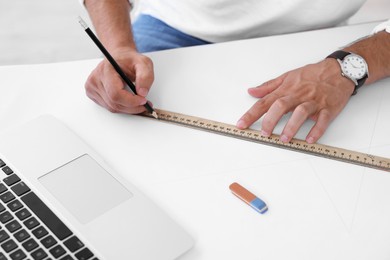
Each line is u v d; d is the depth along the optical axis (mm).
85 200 804
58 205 793
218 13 1302
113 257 723
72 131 941
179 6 1355
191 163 884
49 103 1017
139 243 742
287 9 1229
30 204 795
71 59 2303
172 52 1129
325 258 732
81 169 859
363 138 932
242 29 1297
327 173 862
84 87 1055
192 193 832
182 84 1048
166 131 947
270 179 853
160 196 828
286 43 1153
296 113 942
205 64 1098
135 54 1067
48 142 909
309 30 1299
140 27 1440
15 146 899
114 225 766
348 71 1031
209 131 945
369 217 789
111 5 1216
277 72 1081
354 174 860
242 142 923
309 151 903
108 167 866
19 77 1072
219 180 853
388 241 754
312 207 805
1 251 728
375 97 1022
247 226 779
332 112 969
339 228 773
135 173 868
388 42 1092
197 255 742
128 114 986
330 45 1148
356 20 1603
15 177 842
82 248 733
